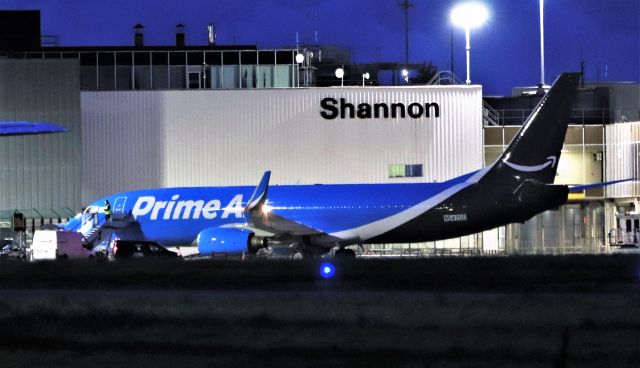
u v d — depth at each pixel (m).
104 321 109.44
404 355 88.25
